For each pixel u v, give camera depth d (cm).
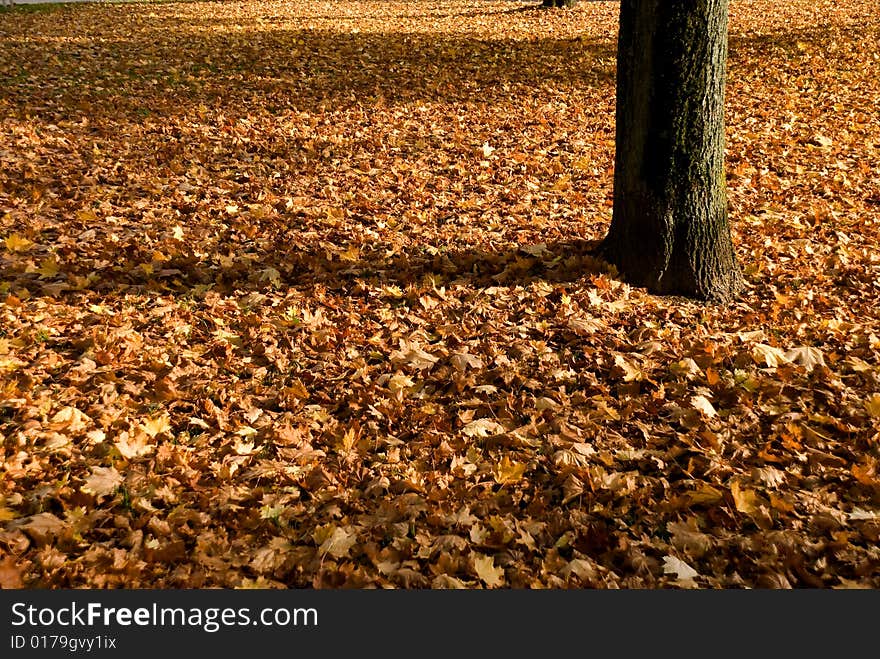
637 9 533
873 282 585
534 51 1452
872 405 420
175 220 689
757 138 947
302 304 549
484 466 383
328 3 2372
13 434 383
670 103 539
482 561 318
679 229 562
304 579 315
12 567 304
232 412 425
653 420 425
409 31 1705
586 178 835
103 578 306
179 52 1398
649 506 359
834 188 786
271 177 806
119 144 873
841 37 1403
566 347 498
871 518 344
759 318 534
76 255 607
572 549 336
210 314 531
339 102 1096
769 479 368
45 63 1261
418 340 504
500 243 661
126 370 455
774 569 321
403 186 793
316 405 435
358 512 354
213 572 314
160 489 355
